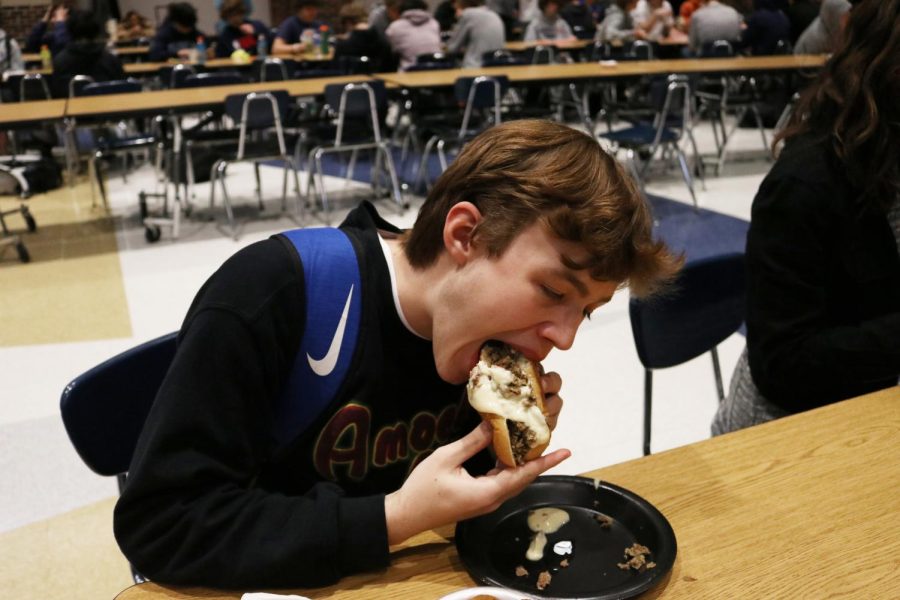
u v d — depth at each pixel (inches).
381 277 35.8
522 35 386.0
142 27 400.2
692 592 32.1
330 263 35.5
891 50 48.8
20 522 84.0
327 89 187.0
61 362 123.4
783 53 281.3
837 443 43.1
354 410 36.4
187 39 319.6
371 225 38.3
